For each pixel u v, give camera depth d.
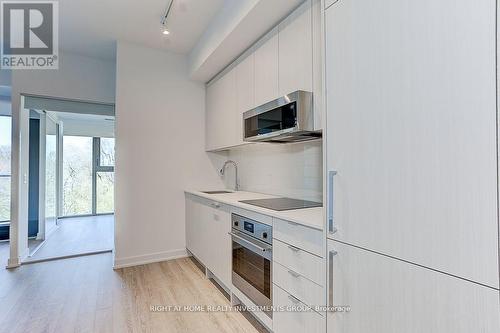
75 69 3.44
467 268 0.75
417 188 0.87
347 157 1.13
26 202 3.40
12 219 3.10
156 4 2.42
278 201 2.25
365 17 1.05
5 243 4.07
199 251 2.98
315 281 1.36
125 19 2.66
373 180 1.02
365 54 1.05
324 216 1.26
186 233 3.46
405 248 0.90
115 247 3.08
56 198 5.11
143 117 3.25
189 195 3.35
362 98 1.06
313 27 1.72
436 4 0.82
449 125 0.79
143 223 3.23
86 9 2.48
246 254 2.03
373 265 1.02
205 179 3.61
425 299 0.85
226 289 2.47
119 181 3.11
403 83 0.91
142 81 3.24
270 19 2.05
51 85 3.32
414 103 0.88
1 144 4.37
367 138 1.04
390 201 0.95
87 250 3.68
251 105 2.46
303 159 2.35
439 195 0.81
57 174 5.23
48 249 3.72
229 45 2.49
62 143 5.70
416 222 0.87
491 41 0.70
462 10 0.76
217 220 2.53
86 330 1.87
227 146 2.96
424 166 0.85
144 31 2.89
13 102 3.16
